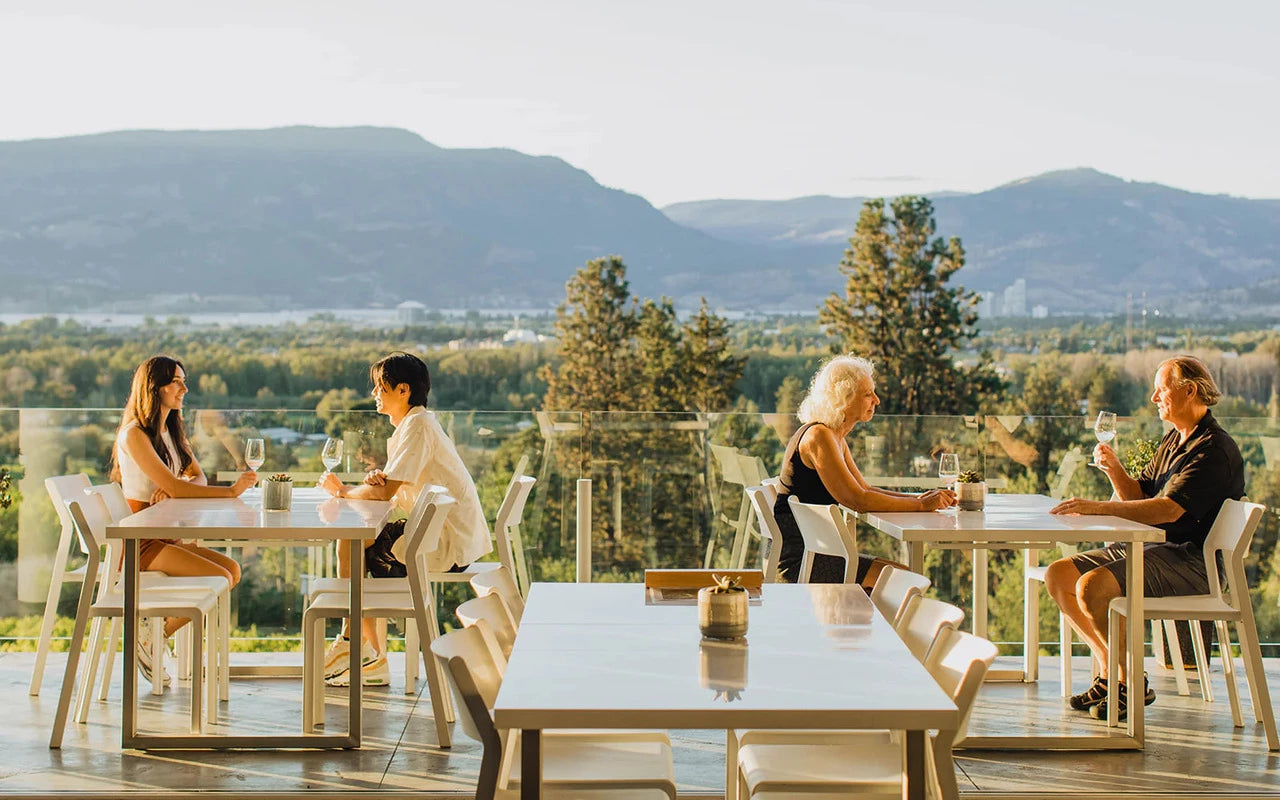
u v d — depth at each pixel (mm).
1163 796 3520
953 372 22422
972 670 2225
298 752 3877
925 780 2193
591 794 2590
